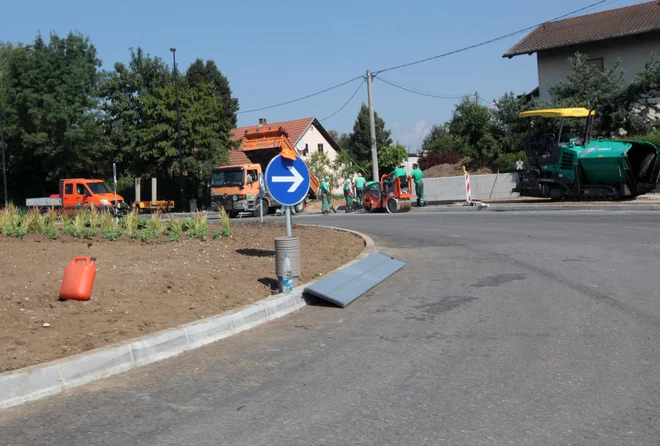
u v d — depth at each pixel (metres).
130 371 5.57
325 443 3.91
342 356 5.90
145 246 11.62
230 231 14.64
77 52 47.28
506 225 17.56
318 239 14.00
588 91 32.19
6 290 7.58
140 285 8.27
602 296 8.05
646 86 30.47
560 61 39.03
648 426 4.04
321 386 5.04
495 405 4.48
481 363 5.50
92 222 13.90
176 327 6.39
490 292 8.69
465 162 38.72
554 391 4.73
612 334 6.29
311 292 8.24
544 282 9.19
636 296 7.96
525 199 27.89
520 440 3.87
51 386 4.99
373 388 4.94
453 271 10.55
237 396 4.85
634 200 22.50
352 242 14.00
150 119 44.16
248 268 9.97
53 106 44.66
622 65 37.16
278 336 6.78
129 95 47.66
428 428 4.10
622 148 21.86
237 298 8.04
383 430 4.09
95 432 4.17
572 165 23.11
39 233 12.66
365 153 68.06
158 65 47.78
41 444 3.98
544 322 6.89
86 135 46.00
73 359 5.25
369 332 6.81
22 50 47.38
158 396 4.88
